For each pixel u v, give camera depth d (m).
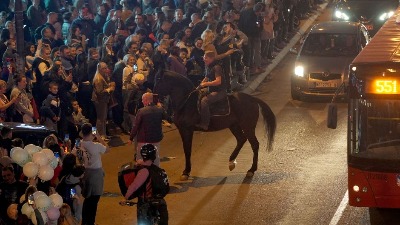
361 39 28.75
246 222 16.41
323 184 18.77
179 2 30.80
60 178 14.92
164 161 21.03
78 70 22.02
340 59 27.78
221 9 30.95
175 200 17.88
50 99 19.91
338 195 17.97
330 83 27.36
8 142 15.38
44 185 14.20
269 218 16.59
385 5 35.50
